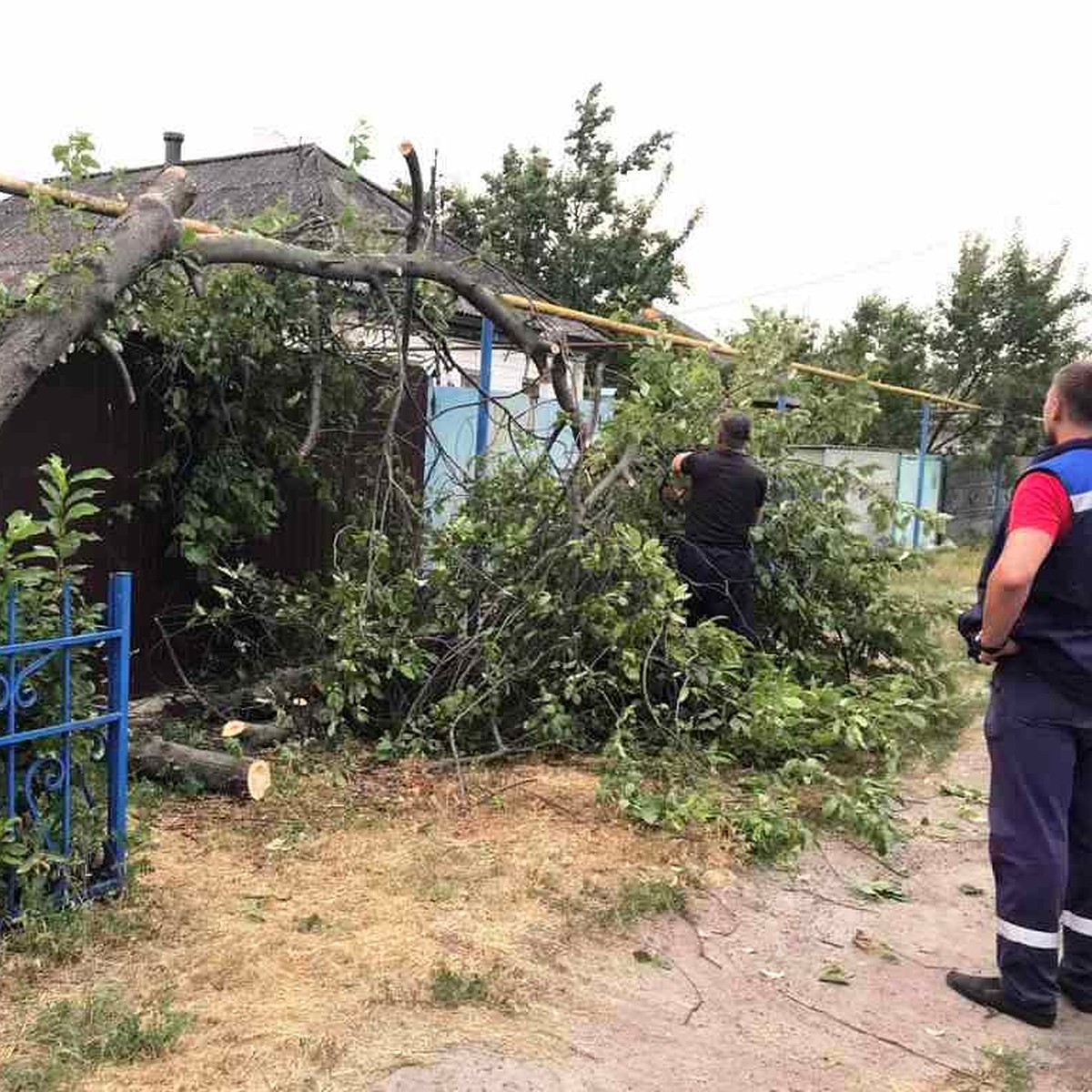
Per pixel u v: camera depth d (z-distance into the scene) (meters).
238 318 5.67
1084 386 3.36
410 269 5.68
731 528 6.19
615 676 5.57
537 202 20.47
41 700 3.33
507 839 4.33
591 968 3.40
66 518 3.31
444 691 5.51
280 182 11.21
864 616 7.02
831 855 4.57
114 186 5.84
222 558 6.07
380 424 6.90
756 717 5.28
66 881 3.38
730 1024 3.19
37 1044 2.72
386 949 3.33
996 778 3.42
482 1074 2.74
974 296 23.36
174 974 3.12
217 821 4.40
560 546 5.61
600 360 7.67
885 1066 3.04
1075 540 3.24
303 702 5.41
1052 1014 3.33
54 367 5.32
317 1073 2.68
